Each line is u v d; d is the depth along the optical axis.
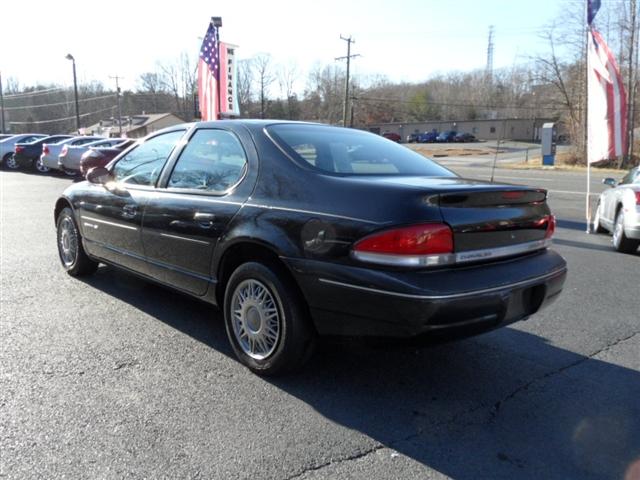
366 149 3.91
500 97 99.56
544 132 34.84
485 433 2.85
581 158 35.44
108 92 100.25
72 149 18.27
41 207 10.94
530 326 4.55
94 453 2.56
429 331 2.77
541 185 19.55
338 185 3.12
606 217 8.68
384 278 2.77
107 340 3.95
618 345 4.15
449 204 2.91
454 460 2.60
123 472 2.42
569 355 3.94
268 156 3.53
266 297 3.37
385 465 2.54
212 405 3.05
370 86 106.25
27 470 2.41
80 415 2.90
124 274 5.77
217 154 3.88
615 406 3.18
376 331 2.88
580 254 7.62
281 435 2.76
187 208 3.83
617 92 9.52
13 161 22.47
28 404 2.99
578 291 5.64
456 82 110.06
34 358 3.60
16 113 96.50
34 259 6.38
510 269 3.13
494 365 3.74
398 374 3.54
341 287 2.92
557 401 3.23
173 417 2.90
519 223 3.26
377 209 2.89
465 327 2.86
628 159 32.81
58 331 4.10
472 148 60.78
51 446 2.60
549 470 2.54
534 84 49.75
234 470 2.46
